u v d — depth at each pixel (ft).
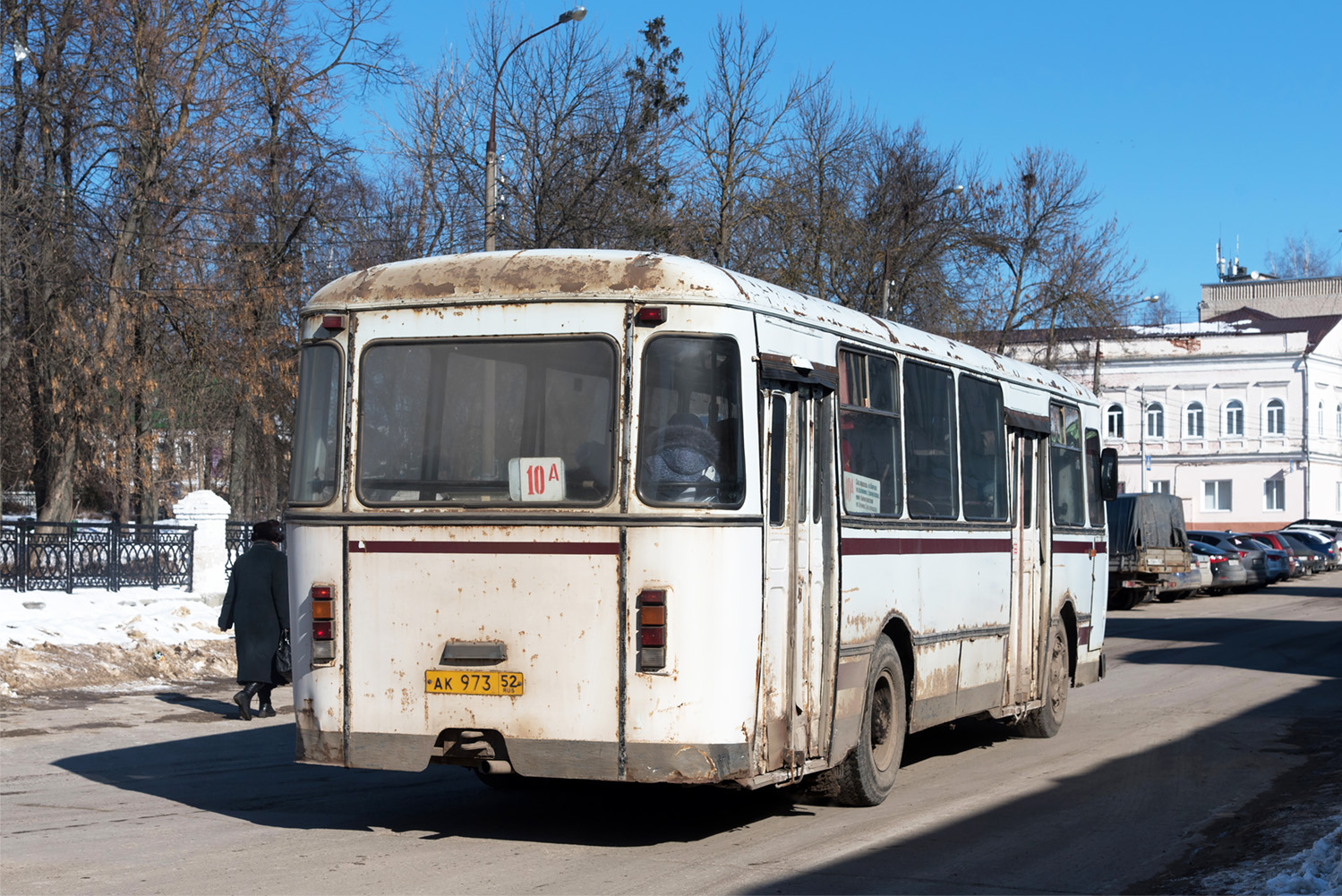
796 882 22.53
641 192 101.76
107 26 87.25
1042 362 158.20
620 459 23.25
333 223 102.27
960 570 34.27
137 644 55.36
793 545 25.48
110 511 104.27
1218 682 58.34
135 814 28.12
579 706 23.16
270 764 35.17
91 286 86.38
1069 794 31.63
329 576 24.64
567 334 23.79
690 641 22.94
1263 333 223.51
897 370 31.01
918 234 128.98
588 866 23.35
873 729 29.63
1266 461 223.51
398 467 24.45
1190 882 22.99
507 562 23.62
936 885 22.58
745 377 23.77
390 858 23.80
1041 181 150.51
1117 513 111.34
